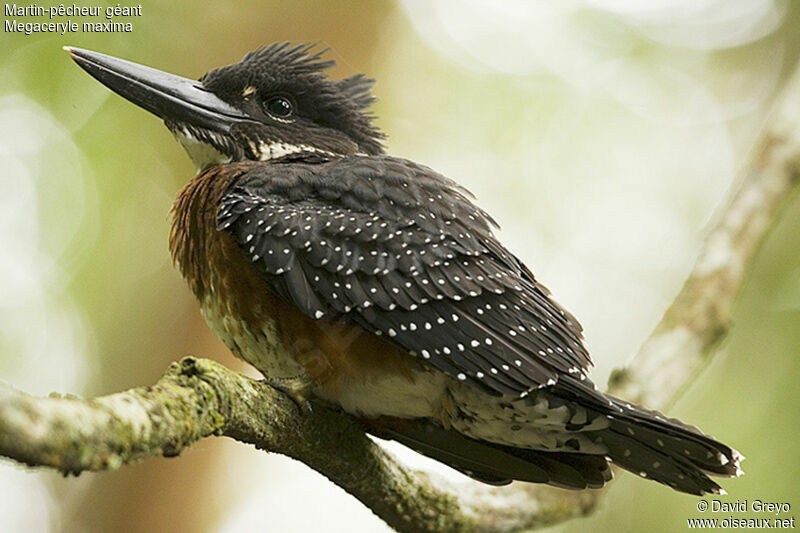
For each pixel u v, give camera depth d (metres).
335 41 12.89
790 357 11.09
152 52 11.75
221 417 4.91
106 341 11.92
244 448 11.41
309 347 6.45
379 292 6.38
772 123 8.90
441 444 7.15
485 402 6.55
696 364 8.18
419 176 7.01
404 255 6.49
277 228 6.54
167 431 4.36
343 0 12.82
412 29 13.98
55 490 11.77
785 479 10.45
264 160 7.75
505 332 6.43
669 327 8.24
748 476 10.51
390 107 14.02
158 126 12.04
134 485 11.01
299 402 5.91
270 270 6.45
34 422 3.65
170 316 11.91
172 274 12.05
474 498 7.55
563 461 7.05
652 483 10.99
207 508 11.16
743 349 11.23
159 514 11.02
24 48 11.23
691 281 8.41
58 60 11.28
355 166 6.99
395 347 6.43
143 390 4.48
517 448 7.06
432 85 14.28
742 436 10.80
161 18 11.80
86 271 12.02
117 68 7.69
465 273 6.55
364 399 6.61
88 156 11.89
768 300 11.38
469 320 6.42
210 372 4.94
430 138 14.38
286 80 7.99
